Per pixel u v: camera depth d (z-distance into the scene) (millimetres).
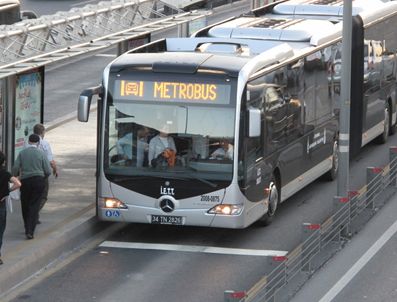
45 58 57812
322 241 52375
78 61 118312
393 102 81812
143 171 53469
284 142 59094
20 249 50688
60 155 72750
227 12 153000
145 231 57406
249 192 53906
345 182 58250
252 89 53906
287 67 59219
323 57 65812
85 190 63188
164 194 53281
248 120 52750
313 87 63969
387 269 50406
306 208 62375
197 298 45719
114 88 53875
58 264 50938
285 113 59000
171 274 49469
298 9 73812
